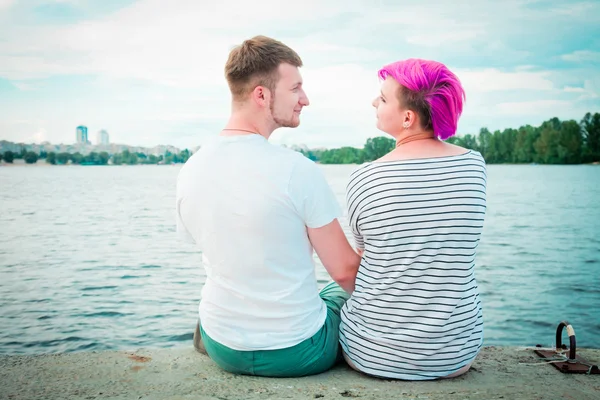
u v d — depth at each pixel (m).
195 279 10.77
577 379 2.27
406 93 2.07
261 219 2.00
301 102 2.13
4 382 2.19
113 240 17.02
